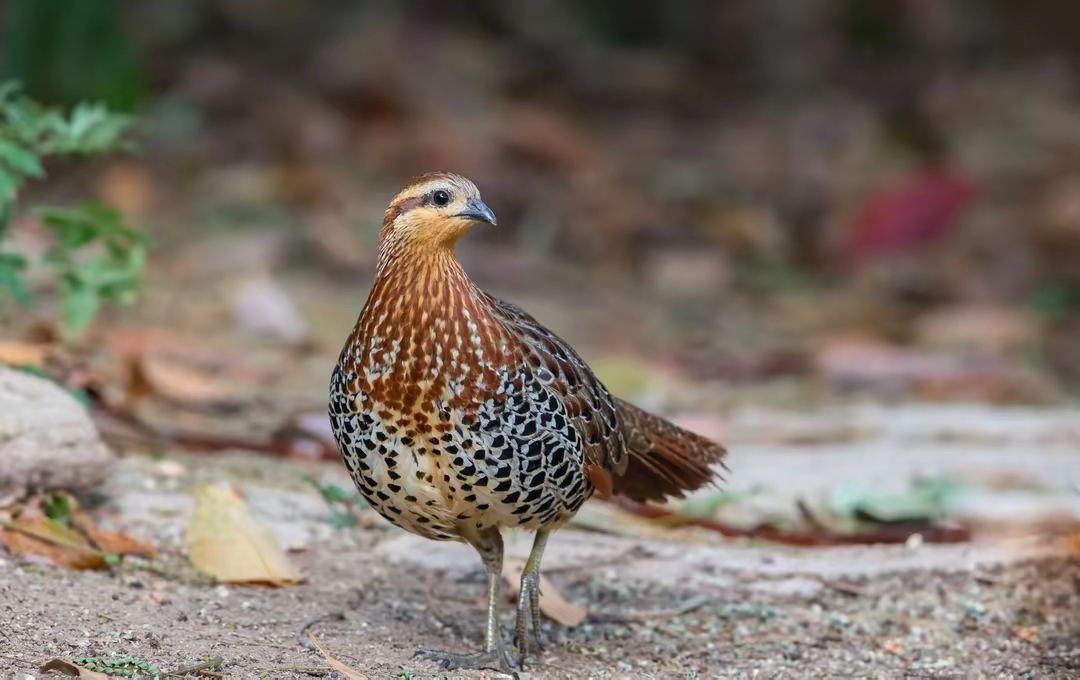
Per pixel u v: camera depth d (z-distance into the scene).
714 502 9.65
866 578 8.68
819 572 8.73
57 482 8.23
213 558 8.04
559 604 8.07
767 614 8.19
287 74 21.06
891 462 10.93
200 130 19.33
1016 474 10.63
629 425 7.95
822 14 23.41
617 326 15.39
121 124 9.46
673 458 8.09
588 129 21.28
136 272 9.70
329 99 20.61
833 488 10.08
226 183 17.98
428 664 7.17
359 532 9.00
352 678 6.73
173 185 18.05
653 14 23.92
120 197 17.11
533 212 18.53
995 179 20.12
